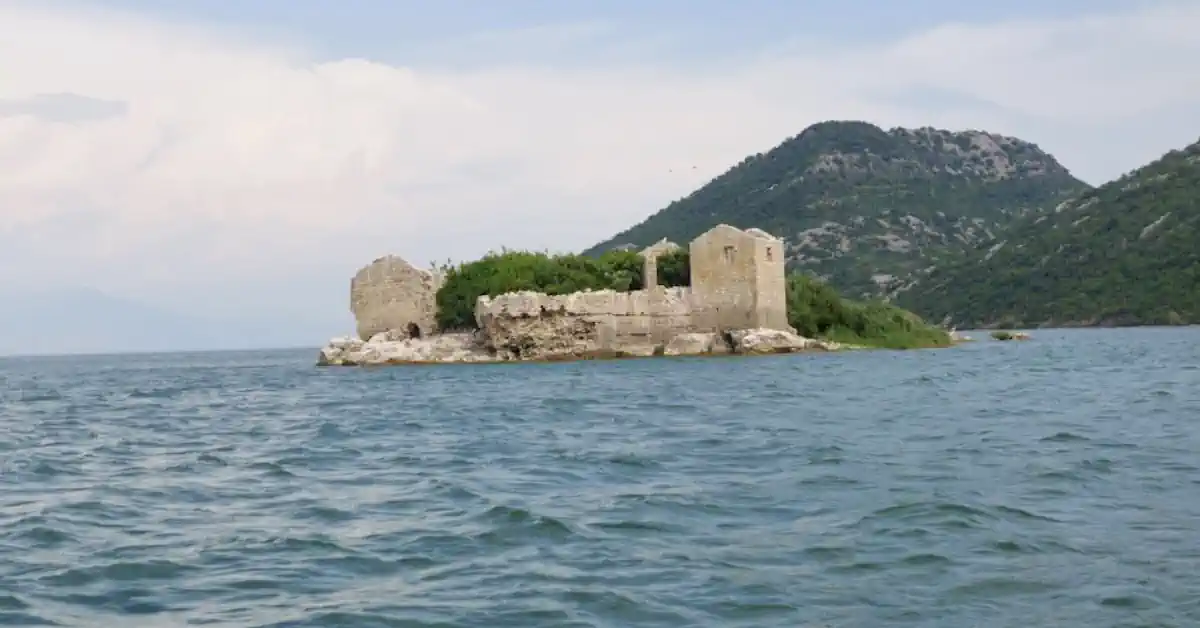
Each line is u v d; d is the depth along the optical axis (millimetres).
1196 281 183875
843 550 20969
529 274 107812
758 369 78625
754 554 20859
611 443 37844
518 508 25109
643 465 32125
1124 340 125625
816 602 17875
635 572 19781
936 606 17578
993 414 44312
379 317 108688
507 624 17031
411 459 35094
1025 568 19422
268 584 19453
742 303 100500
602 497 26844
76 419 57125
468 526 23719
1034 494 25859
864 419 43438
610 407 52000
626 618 17250
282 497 28156
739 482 28562
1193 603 17203
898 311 125875
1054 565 19547
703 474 30141
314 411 56750
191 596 18812
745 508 25078
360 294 109438
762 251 100750
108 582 19766
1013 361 84812
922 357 93562
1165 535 21391
